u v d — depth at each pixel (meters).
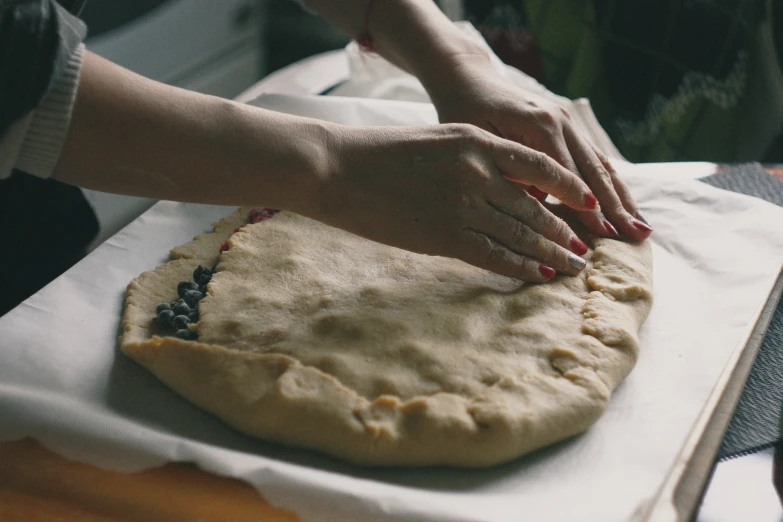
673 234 1.31
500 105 1.25
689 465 0.88
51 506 0.85
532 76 2.25
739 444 0.93
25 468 0.87
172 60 2.32
